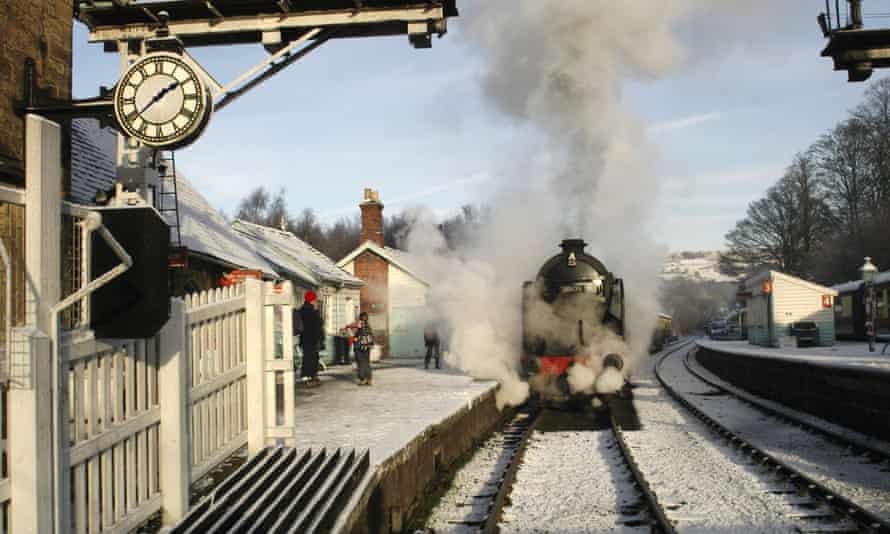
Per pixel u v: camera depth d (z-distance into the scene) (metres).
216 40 9.84
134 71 6.55
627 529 6.73
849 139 53.31
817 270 58.19
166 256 4.66
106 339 4.43
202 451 5.64
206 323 5.78
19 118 5.53
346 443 7.87
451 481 9.09
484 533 6.30
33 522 3.64
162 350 5.13
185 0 9.17
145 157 9.07
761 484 8.32
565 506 7.53
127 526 4.59
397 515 6.91
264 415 6.54
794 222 61.69
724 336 64.06
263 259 18.31
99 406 4.38
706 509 7.28
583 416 14.97
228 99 9.52
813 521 6.79
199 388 5.50
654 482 8.56
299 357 19.17
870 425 11.34
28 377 3.65
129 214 4.46
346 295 27.58
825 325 34.47
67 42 6.24
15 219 4.08
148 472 4.96
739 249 68.00
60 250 4.17
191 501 5.30
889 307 32.94
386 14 9.14
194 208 16.92
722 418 14.72
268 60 9.27
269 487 5.25
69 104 6.01
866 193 53.34
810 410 14.42
